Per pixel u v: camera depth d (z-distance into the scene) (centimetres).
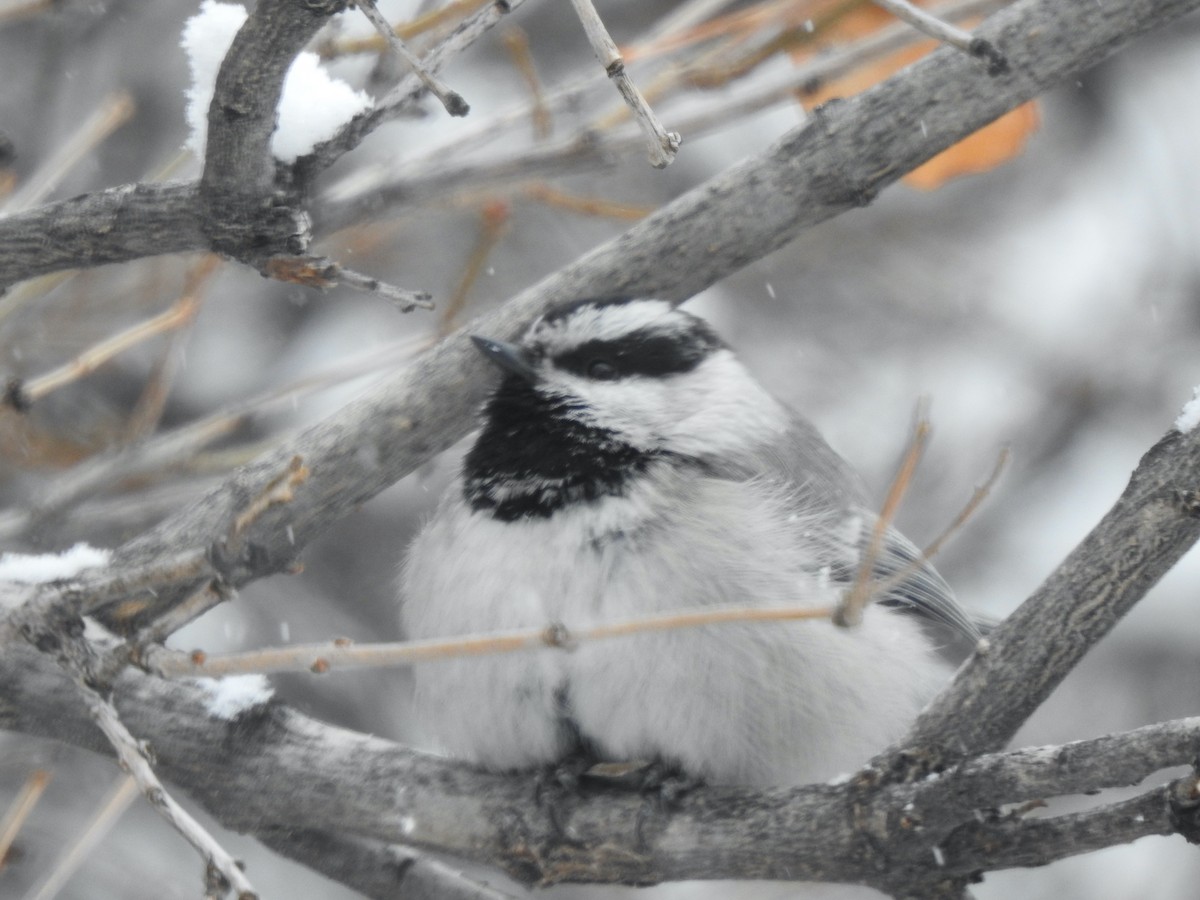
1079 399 1631
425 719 920
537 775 866
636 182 1502
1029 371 1641
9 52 1323
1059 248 1697
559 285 909
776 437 979
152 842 1305
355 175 869
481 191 877
